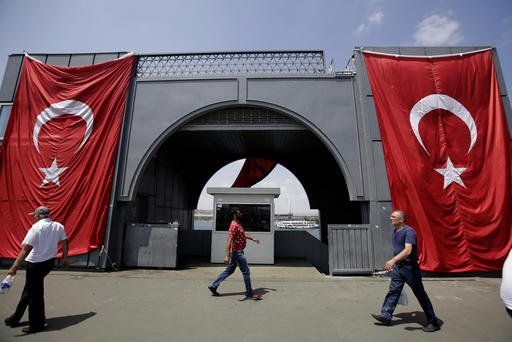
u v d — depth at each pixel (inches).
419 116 298.2
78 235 288.4
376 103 307.1
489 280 255.6
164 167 430.3
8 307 175.5
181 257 418.0
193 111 319.3
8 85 333.4
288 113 314.3
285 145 458.6
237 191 371.9
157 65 336.8
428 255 269.4
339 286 233.8
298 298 200.8
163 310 174.2
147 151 312.7
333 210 530.9
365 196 292.0
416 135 293.3
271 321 157.9
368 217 292.8
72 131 310.0
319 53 330.3
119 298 197.8
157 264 303.9
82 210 292.2
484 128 296.2
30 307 141.4
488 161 288.4
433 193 280.5
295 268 337.1
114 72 326.6
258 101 317.4
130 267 307.9
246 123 323.0
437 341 135.2
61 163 302.4
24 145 307.3
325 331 145.4
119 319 159.2
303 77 321.4
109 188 299.7
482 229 274.4
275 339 135.6
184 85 325.4
